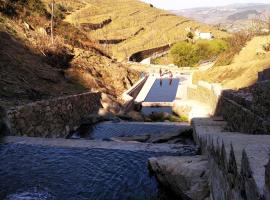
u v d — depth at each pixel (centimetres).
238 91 2091
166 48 12212
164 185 1262
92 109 2956
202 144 1443
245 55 4016
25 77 2548
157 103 3981
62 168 1439
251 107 1477
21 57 2830
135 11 14625
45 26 3984
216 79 3594
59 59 3406
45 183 1309
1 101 1975
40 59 3133
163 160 1312
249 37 4409
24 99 2167
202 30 15025
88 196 1239
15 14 3638
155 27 13800
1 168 1428
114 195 1254
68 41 4103
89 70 3694
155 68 7525
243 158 526
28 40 3278
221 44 8656
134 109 3834
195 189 1051
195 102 3494
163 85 5419
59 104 2325
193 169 1109
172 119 3203
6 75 2375
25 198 1193
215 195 830
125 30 12406
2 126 1791
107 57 4862
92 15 12162
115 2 15500
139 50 10944
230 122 1944
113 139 2116
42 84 2630
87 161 1505
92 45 4731
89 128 2575
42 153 1576
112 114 3033
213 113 2722
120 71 4419
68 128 2433
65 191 1259
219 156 737
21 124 1878
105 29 11850
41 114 2081
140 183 1336
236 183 572
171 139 2116
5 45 2791
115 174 1393
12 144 1662
